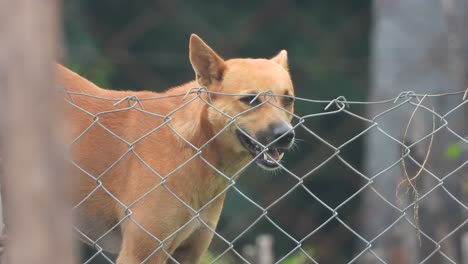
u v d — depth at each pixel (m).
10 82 3.29
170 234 7.30
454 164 12.81
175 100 7.67
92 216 7.72
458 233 12.45
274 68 7.80
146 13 22.91
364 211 16.12
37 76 3.29
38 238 3.33
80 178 7.64
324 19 23.56
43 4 3.26
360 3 24.09
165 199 7.25
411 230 12.62
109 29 22.72
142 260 7.29
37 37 3.27
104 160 7.63
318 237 20.89
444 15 15.23
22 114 3.30
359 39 23.56
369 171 16.03
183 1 23.03
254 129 7.43
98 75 21.17
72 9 21.83
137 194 7.34
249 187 19.78
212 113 7.43
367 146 17.16
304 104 22.02
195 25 23.00
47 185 3.34
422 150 10.61
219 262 10.87
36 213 3.33
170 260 7.91
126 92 7.97
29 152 3.31
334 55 23.33
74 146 7.65
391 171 15.53
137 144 7.48
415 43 16.02
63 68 7.95
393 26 16.20
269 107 7.51
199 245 7.80
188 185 7.34
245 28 23.14
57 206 3.36
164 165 7.30
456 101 14.42
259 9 23.23
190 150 7.34
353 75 22.36
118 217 7.64
